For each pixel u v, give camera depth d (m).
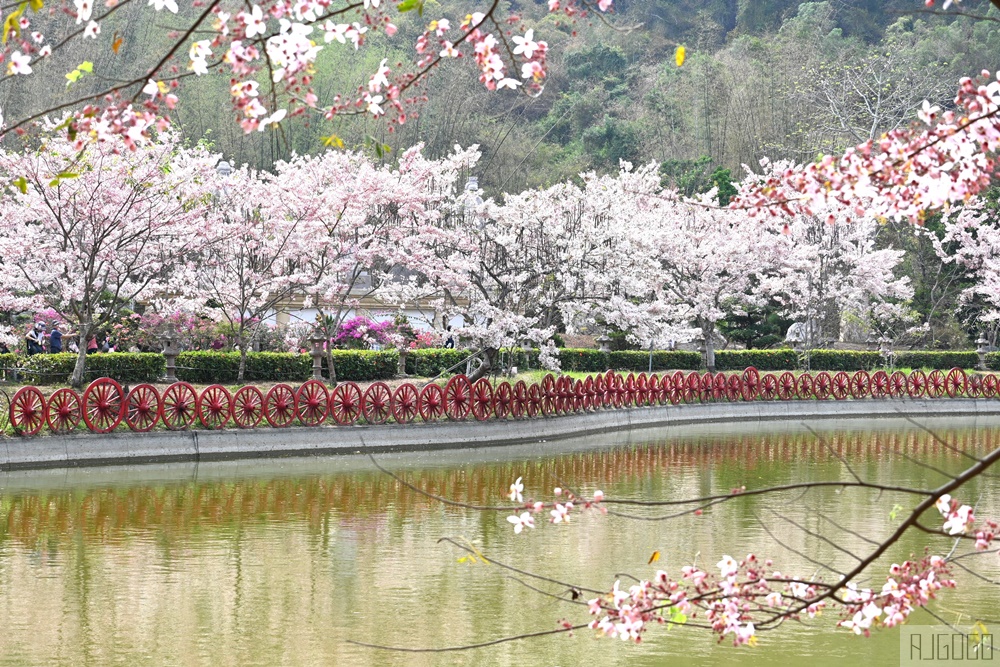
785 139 68.75
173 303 30.45
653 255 36.06
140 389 24.05
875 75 65.50
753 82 73.19
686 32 92.88
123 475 21.91
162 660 10.83
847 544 16.59
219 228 28.19
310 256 30.44
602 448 29.23
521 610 12.90
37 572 14.20
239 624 12.12
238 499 19.78
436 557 15.52
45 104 46.41
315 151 58.19
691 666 11.03
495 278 31.66
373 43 65.94
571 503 6.02
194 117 58.62
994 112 5.37
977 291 50.31
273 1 5.08
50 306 28.78
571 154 76.50
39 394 22.58
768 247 43.44
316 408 26.45
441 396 28.50
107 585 13.66
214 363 30.59
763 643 11.84
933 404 42.81
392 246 30.28
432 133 64.50
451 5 70.56
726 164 72.38
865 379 42.81
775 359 47.72
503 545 16.38
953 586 5.98
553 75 84.69
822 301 45.91
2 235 27.30
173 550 15.61
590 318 32.81
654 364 45.31
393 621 12.37
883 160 5.56
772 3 93.56
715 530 17.64
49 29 41.31
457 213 32.31
